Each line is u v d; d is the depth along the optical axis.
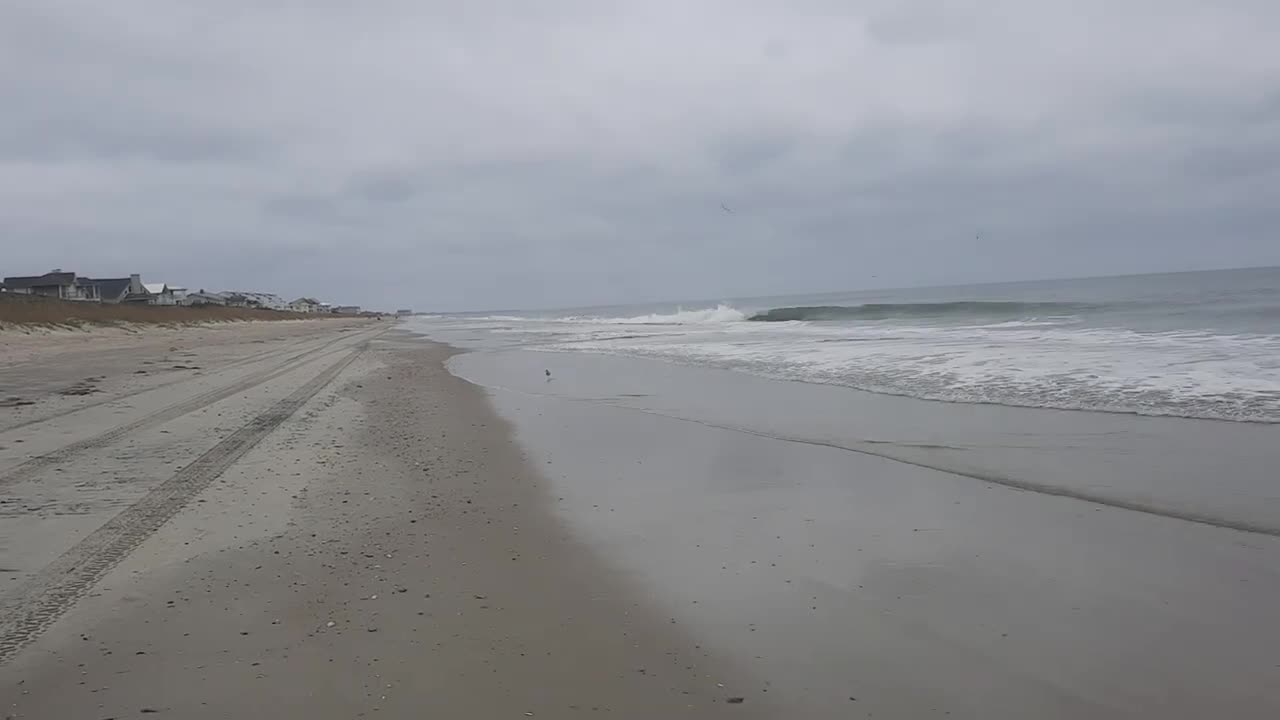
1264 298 34.09
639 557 5.49
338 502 6.75
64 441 9.12
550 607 4.60
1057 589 4.78
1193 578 4.88
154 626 4.17
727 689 3.64
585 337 36.47
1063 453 8.16
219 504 6.53
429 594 4.75
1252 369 12.00
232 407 12.16
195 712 3.32
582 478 7.87
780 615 4.49
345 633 4.16
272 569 5.08
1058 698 3.53
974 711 3.43
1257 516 5.96
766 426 10.56
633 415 11.91
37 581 4.77
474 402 13.59
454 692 3.56
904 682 3.70
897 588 4.86
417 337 43.28
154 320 46.00
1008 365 14.51
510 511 6.64
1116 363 13.61
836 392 13.30
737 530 6.11
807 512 6.57
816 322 40.50
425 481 7.63
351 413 12.01
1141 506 6.34
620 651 4.03
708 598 4.75
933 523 6.17
